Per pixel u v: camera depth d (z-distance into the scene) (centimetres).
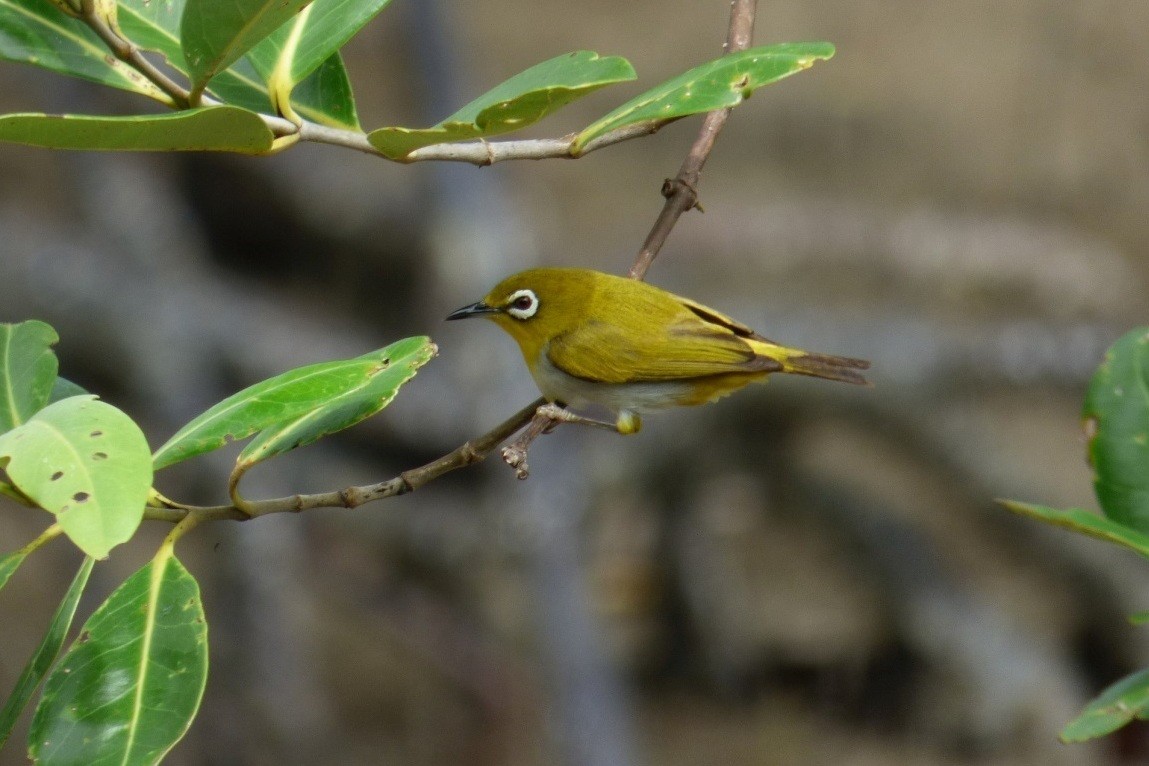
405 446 1524
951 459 1535
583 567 1405
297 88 497
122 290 1524
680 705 1508
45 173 1730
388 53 2028
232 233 1678
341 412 433
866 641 1494
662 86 454
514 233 1520
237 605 1454
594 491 1436
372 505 1528
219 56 408
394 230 1630
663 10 2141
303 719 1459
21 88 1748
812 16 2123
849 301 1653
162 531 1609
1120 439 438
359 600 1553
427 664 1523
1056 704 1416
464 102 1591
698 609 1500
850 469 1551
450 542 1498
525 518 1391
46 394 432
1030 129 1919
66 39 429
